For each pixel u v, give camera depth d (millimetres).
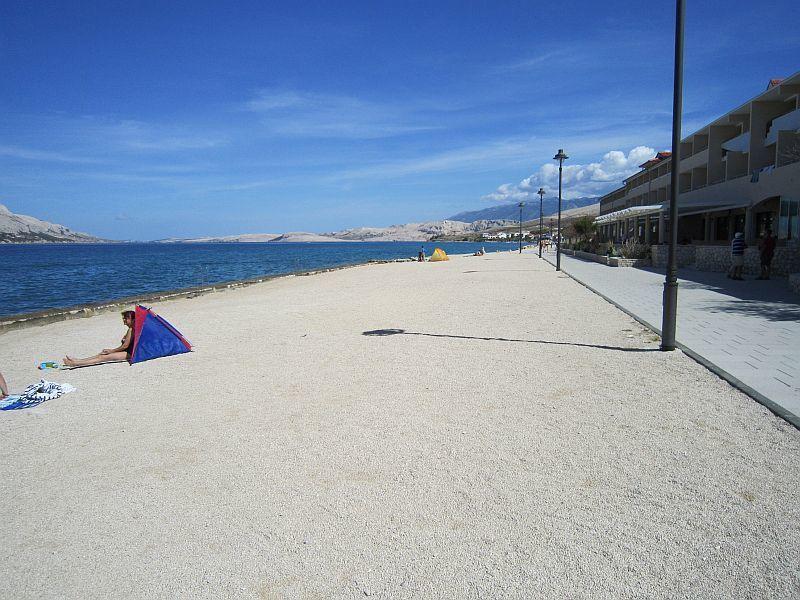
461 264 43250
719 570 3135
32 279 41656
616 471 4402
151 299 21641
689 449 4762
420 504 4000
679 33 7953
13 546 3678
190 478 4605
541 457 4730
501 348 9266
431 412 6043
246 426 5840
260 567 3338
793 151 22438
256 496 4234
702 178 34969
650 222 41875
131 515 4023
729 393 6250
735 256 18609
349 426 5703
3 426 6156
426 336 10688
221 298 22016
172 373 8430
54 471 4863
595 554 3322
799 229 20859
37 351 10953
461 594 3020
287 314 15102
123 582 3250
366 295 20062
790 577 3049
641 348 8789
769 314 11430
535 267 34781
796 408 5594
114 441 5562
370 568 3281
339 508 3998
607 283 20344
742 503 3836
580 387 6762
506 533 3580
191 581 3232
